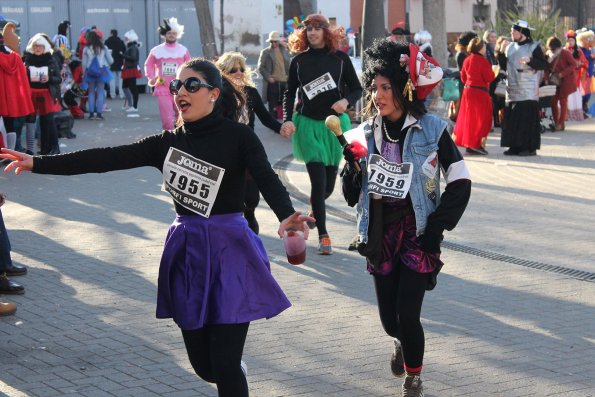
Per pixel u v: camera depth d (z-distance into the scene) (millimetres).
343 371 5781
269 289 4426
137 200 11773
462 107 15820
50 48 15438
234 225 4410
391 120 5164
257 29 38594
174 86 4355
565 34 23344
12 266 8062
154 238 9602
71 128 18281
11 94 13500
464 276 8094
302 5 36812
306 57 8969
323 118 8945
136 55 23781
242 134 4395
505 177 13484
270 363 5918
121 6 29484
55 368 5801
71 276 8078
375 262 5152
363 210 5180
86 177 13578
